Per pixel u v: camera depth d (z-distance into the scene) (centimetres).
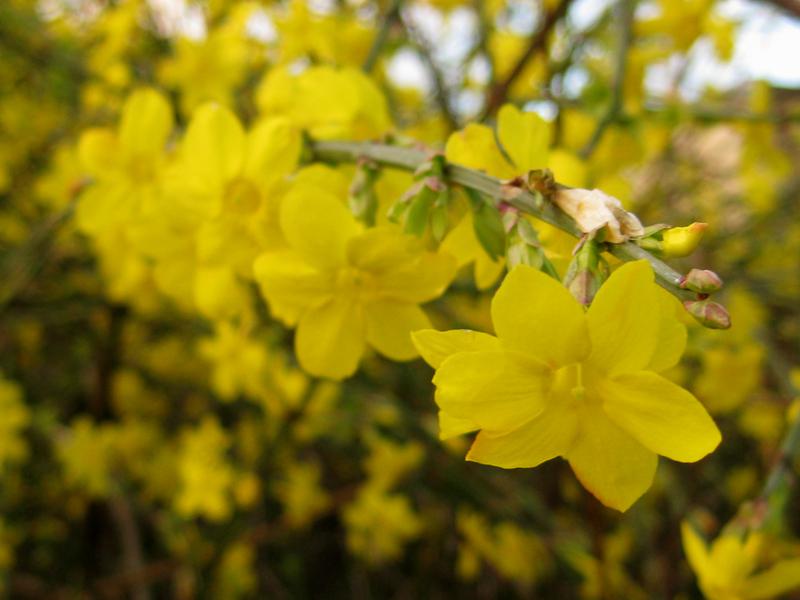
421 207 8
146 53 24
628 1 17
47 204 32
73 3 28
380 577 32
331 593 32
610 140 18
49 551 31
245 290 12
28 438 32
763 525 11
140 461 30
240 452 28
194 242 11
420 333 7
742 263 37
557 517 25
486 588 30
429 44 25
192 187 10
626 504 7
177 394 35
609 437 7
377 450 26
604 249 7
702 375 19
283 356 21
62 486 32
